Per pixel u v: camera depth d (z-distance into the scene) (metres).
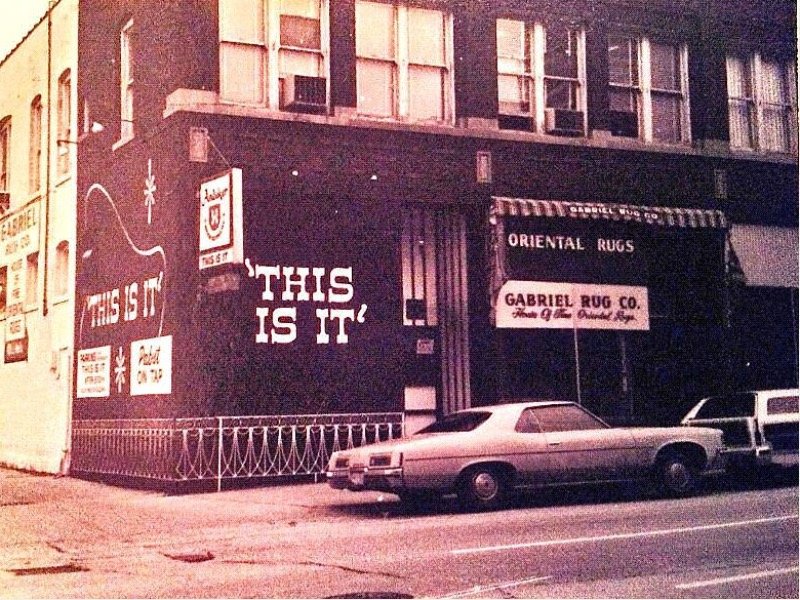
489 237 17.73
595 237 18.67
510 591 7.50
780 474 15.59
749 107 21.16
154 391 16.08
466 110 18.02
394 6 17.88
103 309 18.44
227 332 15.72
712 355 19.66
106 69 18.91
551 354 18.17
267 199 16.27
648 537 9.87
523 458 12.39
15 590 8.12
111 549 10.48
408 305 17.30
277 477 15.78
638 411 18.83
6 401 23.27
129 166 17.66
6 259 23.92
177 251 15.56
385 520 11.92
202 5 16.09
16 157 23.59
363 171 16.95
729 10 20.80
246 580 8.24
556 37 19.25
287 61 16.81
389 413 16.70
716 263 19.70
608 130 19.28
